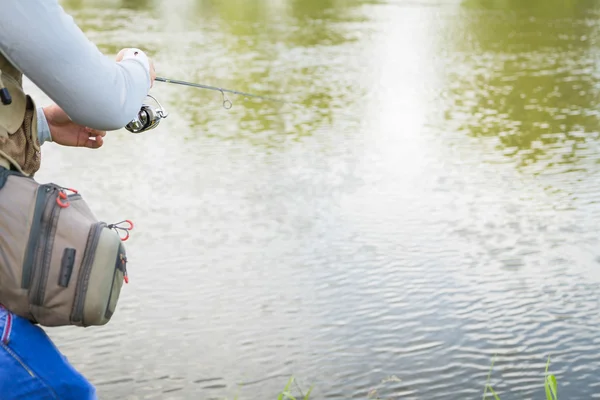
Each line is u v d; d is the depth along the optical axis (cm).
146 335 1053
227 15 4922
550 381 550
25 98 267
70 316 260
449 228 1427
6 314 264
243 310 1116
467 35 4166
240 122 2344
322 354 1005
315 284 1197
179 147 2044
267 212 1526
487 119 2386
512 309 1111
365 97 2720
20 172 262
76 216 262
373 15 4991
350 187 1694
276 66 3281
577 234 1392
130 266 1263
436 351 1009
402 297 1148
